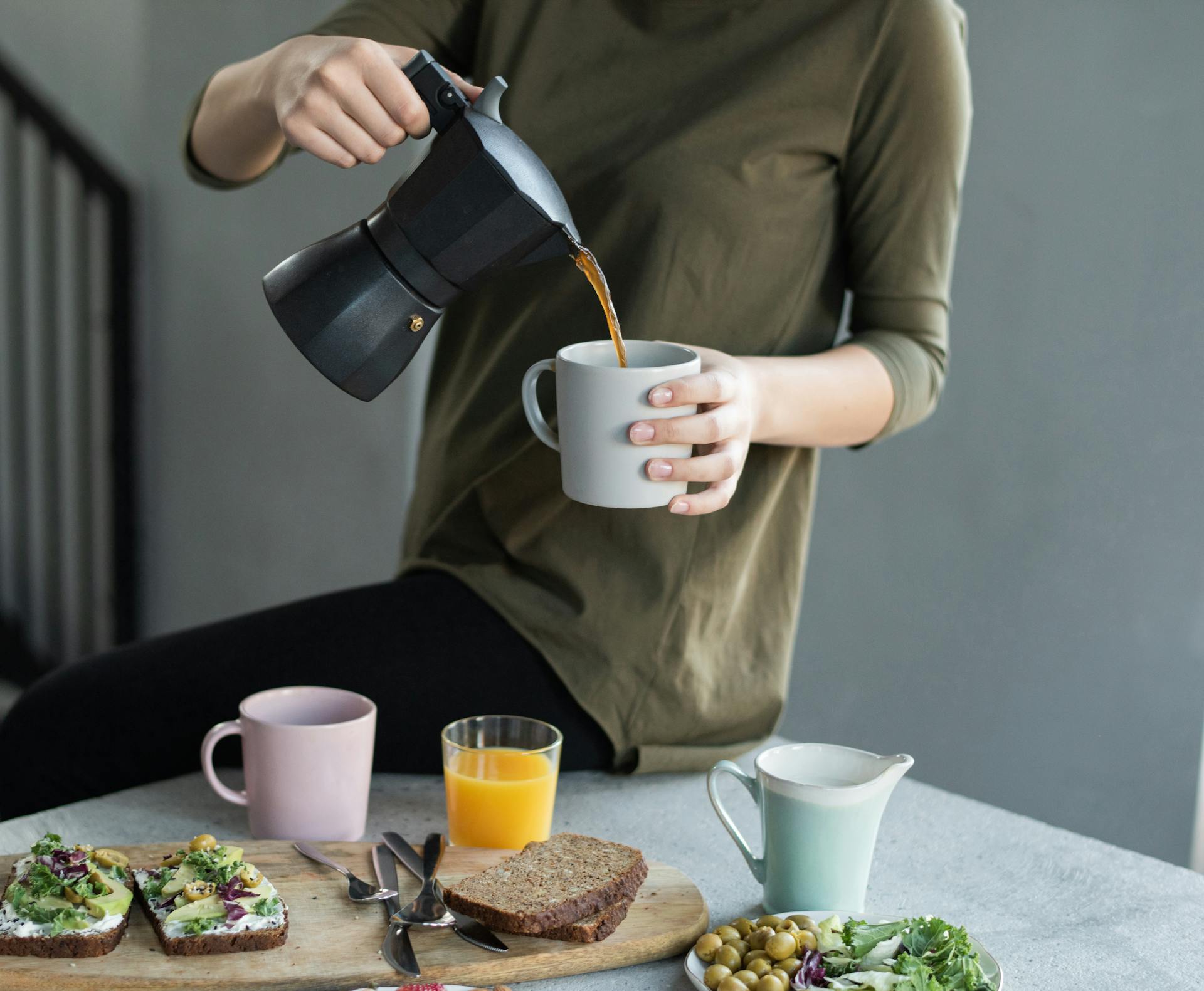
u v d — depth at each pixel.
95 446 3.37
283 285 0.95
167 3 3.05
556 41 1.27
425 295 0.94
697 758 1.30
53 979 0.80
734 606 1.30
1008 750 2.23
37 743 1.21
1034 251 2.10
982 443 2.21
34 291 3.38
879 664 2.40
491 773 1.06
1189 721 2.00
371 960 0.85
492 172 0.86
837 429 1.20
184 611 3.35
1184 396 1.95
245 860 0.98
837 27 1.20
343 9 1.33
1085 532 2.09
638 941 0.89
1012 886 1.07
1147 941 0.98
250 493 3.08
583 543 1.26
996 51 2.11
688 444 0.95
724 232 1.22
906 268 1.28
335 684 1.22
